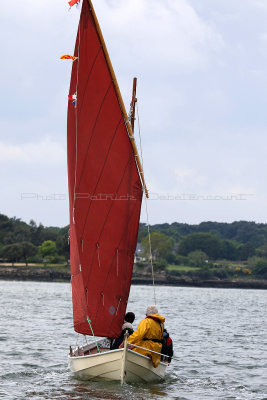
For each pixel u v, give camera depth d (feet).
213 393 103.96
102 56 109.19
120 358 100.07
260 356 154.40
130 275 111.24
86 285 109.50
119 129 109.40
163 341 109.19
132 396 95.55
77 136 112.88
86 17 109.81
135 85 115.75
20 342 169.07
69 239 114.83
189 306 428.15
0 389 101.50
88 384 104.32
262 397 102.01
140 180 111.14
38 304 380.99
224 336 204.95
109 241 109.50
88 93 111.45
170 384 110.32
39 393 97.96
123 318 110.01
